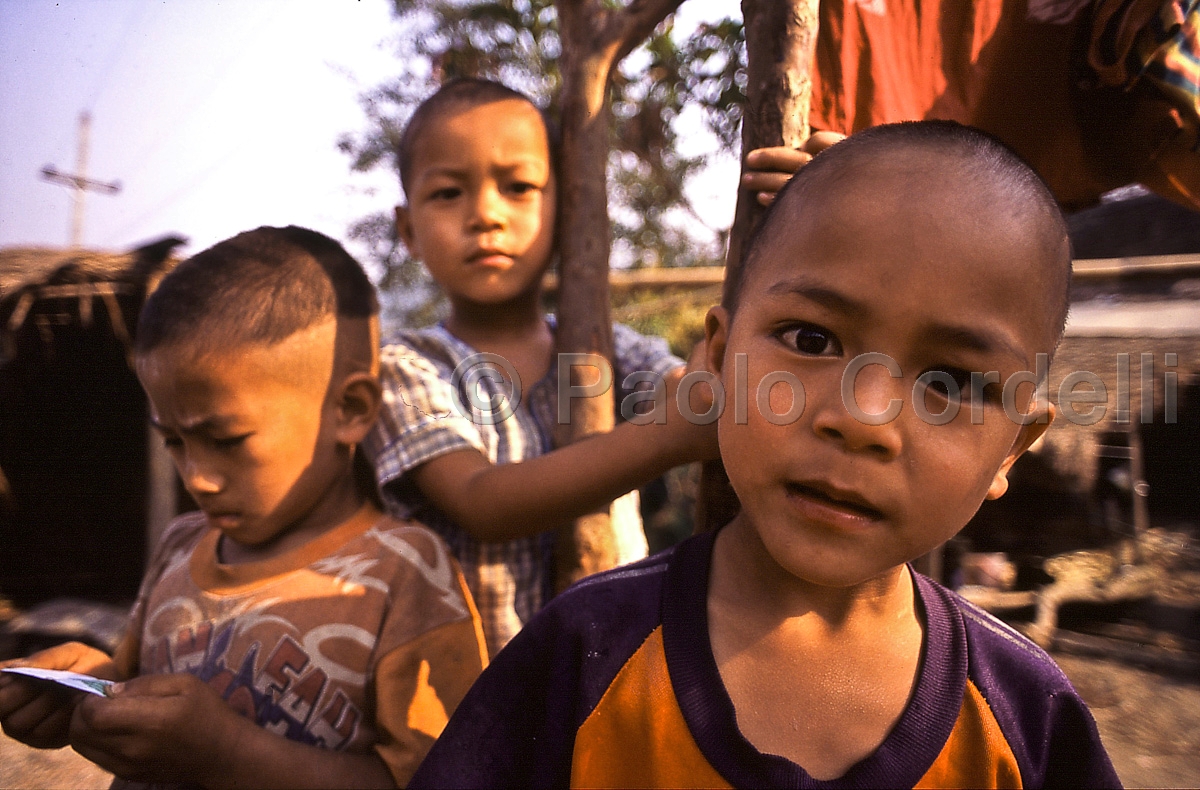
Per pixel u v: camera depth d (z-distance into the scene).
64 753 2.08
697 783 0.67
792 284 0.62
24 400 5.29
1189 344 6.43
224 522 1.05
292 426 1.04
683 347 6.43
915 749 0.67
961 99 1.26
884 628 0.72
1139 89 1.31
